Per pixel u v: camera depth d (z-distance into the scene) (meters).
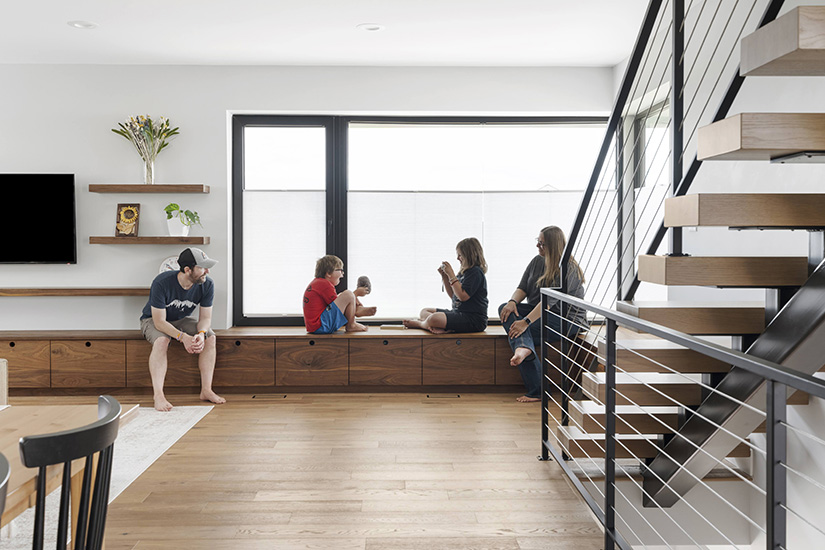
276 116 5.40
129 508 2.82
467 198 5.53
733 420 2.50
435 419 4.25
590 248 5.50
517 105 5.27
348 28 4.30
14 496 1.46
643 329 1.97
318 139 5.48
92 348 4.86
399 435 3.90
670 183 2.40
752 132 1.73
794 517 2.93
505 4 3.86
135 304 5.25
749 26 3.24
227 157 5.23
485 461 3.44
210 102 5.20
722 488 3.26
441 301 5.57
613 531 2.34
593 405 3.27
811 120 1.72
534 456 3.52
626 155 5.33
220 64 5.16
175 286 4.69
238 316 5.46
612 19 4.12
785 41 1.56
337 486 3.08
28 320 5.22
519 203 5.53
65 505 1.28
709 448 2.67
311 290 4.96
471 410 4.49
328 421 4.21
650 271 2.32
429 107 5.25
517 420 4.23
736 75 2.13
